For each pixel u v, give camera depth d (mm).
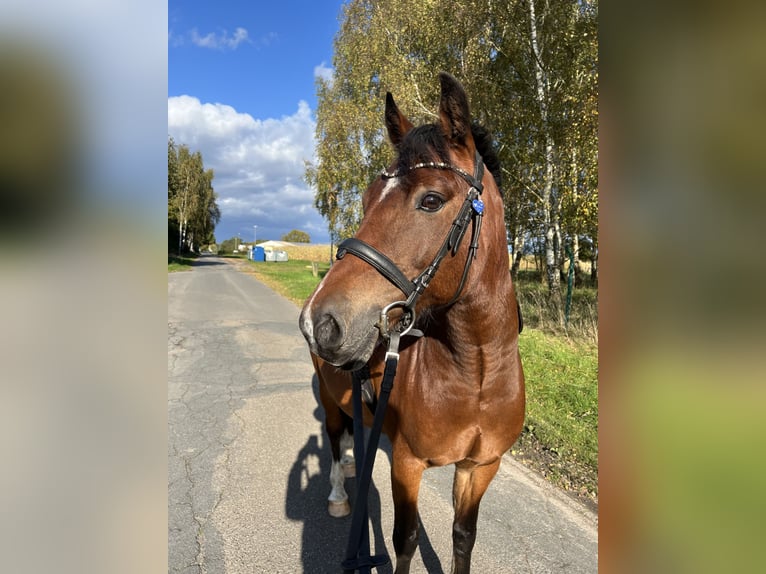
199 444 3852
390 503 3045
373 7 14234
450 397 1681
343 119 14266
